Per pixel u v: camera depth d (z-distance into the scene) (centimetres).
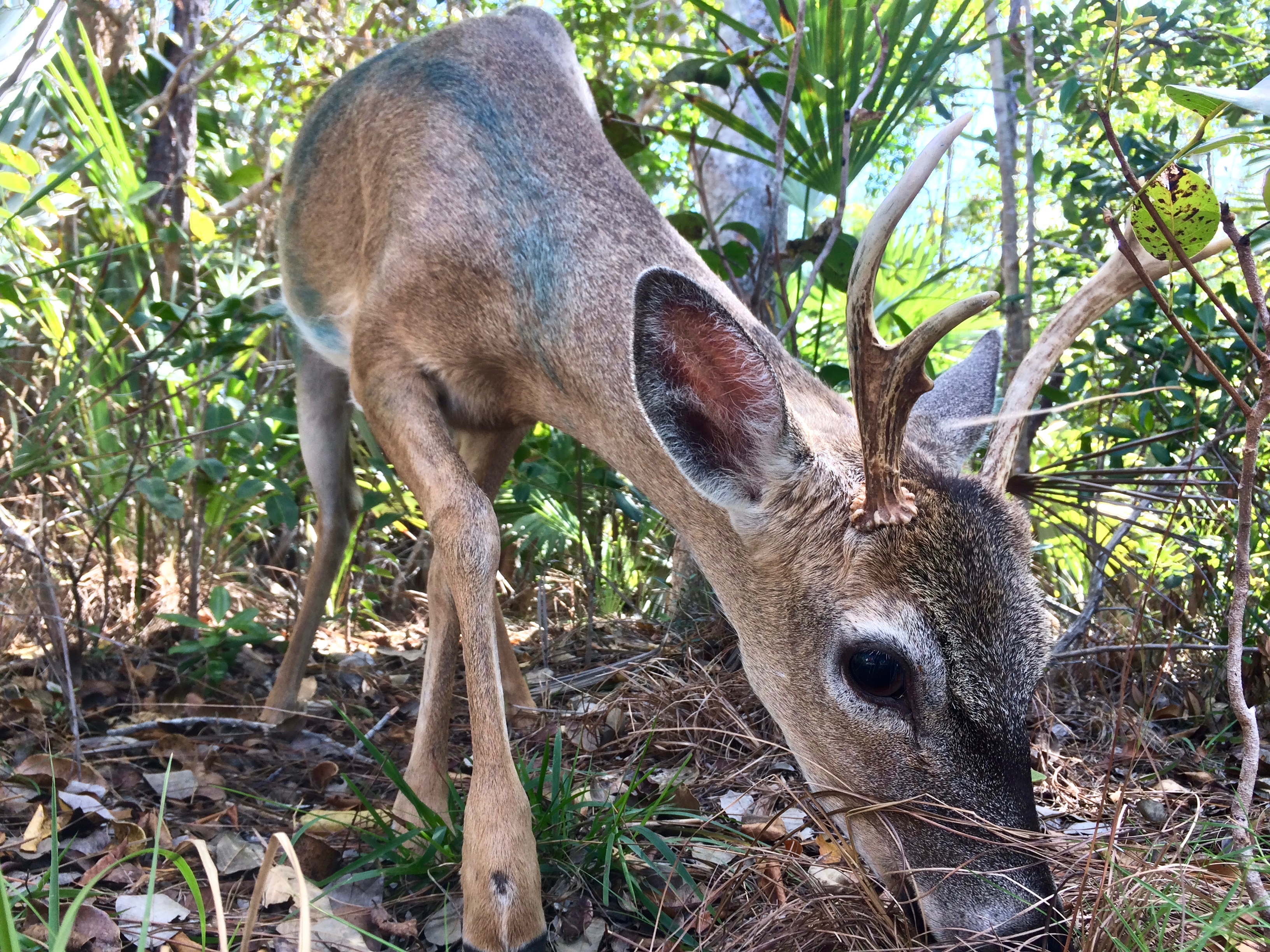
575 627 120
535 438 116
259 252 141
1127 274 65
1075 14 119
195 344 102
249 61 185
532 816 64
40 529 97
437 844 62
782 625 60
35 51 102
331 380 94
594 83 109
